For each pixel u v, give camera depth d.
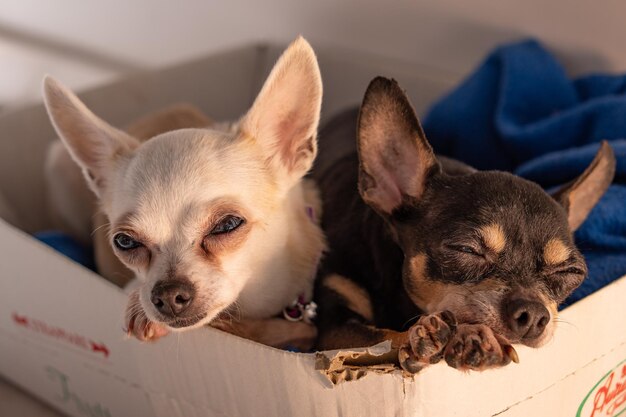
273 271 0.53
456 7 0.74
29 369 0.62
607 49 0.69
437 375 0.42
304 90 0.51
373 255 0.54
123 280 0.63
